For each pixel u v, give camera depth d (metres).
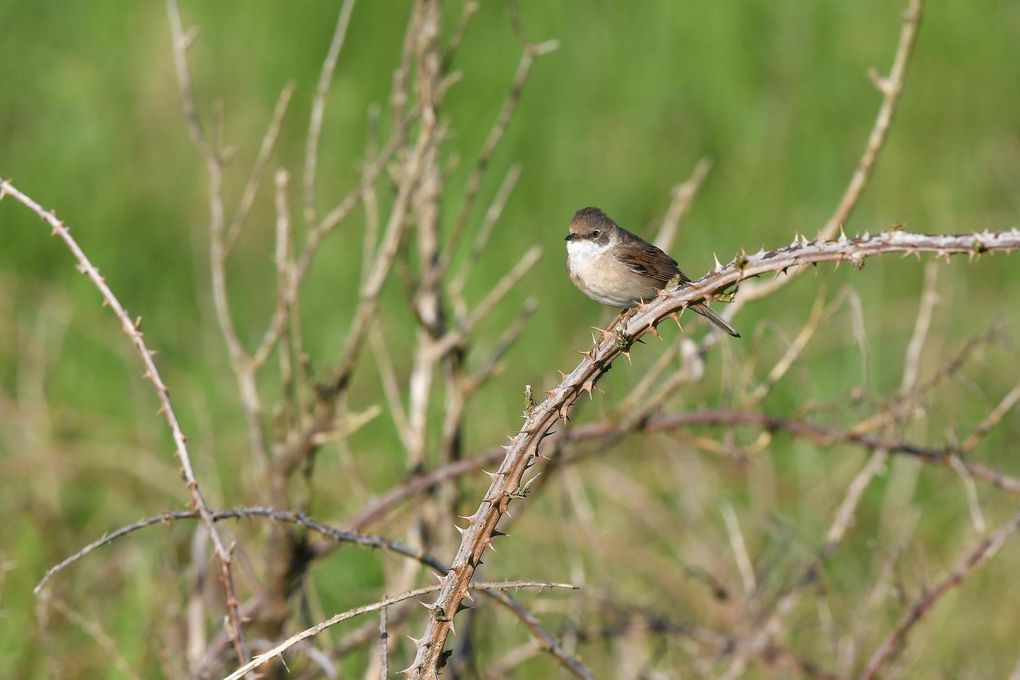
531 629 6.93
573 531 10.28
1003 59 18.33
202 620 8.90
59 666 8.55
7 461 11.45
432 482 9.03
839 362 13.69
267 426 12.45
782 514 11.87
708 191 16.33
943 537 11.62
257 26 17.91
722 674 9.44
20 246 15.36
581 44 17.97
